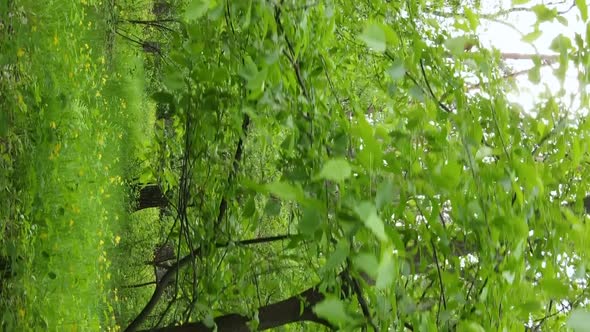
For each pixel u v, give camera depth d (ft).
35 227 13.00
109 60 25.21
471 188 6.28
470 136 6.75
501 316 5.96
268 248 13.21
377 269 4.13
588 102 7.23
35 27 13.69
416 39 8.15
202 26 8.70
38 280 12.94
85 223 15.97
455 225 7.50
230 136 9.88
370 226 3.85
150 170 11.89
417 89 6.86
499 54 8.87
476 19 7.88
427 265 7.28
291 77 7.52
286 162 8.45
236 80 8.57
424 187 5.89
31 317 12.19
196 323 10.10
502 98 7.72
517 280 5.90
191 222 10.56
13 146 12.64
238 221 10.25
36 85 13.66
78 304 14.65
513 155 6.70
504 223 6.10
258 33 7.68
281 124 7.46
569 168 7.79
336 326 5.39
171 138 12.52
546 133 7.74
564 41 6.94
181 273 11.54
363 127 4.83
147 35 29.86
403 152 5.98
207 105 9.11
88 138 17.78
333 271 6.05
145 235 26.20
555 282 6.01
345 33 11.89
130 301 24.56
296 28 7.47
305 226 4.79
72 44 16.34
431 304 6.72
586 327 4.04
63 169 14.98
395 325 5.72
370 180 4.87
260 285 10.94
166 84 8.92
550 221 6.79
